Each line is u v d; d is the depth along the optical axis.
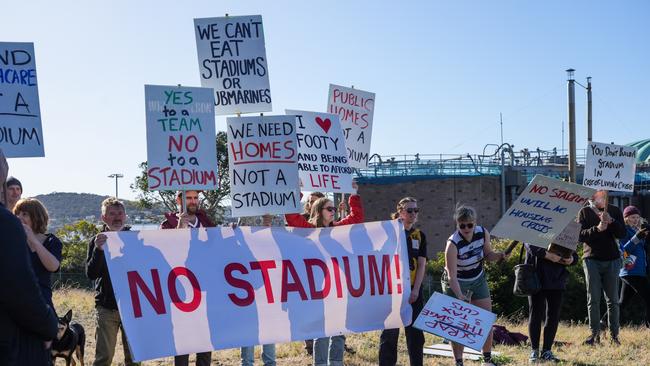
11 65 6.93
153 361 9.48
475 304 8.27
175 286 6.50
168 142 7.60
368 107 11.35
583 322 17.34
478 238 8.20
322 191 9.86
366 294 7.35
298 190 8.38
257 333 6.78
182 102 7.69
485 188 40.81
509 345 10.89
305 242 7.16
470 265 8.17
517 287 9.09
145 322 6.32
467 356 9.64
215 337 6.57
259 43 9.14
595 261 10.55
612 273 10.57
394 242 7.55
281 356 9.90
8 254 3.53
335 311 7.18
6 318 3.63
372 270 7.41
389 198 41.25
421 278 7.90
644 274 11.53
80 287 26.41
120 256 6.34
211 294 6.62
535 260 9.27
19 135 6.88
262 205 8.34
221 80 9.07
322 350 8.13
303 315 7.01
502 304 18.78
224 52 9.08
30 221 6.11
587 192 8.32
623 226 10.40
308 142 9.86
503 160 40.69
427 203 40.78
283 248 7.03
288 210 8.34
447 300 7.32
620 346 10.34
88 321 12.87
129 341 6.22
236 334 6.68
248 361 8.25
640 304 16.78
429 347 10.33
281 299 6.93
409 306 7.53
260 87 9.12
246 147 8.39
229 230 6.83
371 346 10.57
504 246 19.53
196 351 6.48
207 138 7.75
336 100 11.12
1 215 3.56
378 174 41.47
